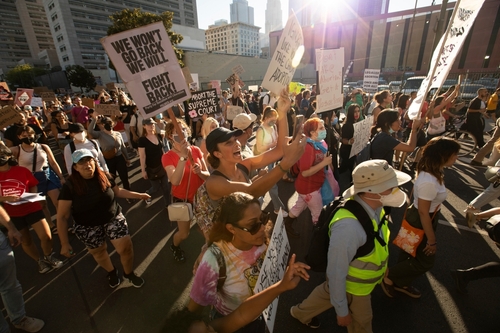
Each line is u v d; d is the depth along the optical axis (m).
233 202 1.32
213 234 1.41
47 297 2.97
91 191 2.54
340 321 1.70
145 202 5.23
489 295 2.71
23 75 81.19
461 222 4.04
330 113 4.30
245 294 1.46
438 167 2.18
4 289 2.37
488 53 44.06
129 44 2.05
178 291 2.98
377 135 3.63
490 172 3.06
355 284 1.78
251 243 1.37
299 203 3.63
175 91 2.29
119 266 3.41
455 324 2.41
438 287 2.82
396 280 2.65
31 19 131.88
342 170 5.68
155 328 2.56
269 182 1.58
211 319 1.56
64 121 7.31
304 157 3.14
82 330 2.56
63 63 99.19
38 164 3.93
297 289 2.91
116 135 5.22
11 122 4.48
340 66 3.63
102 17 95.19
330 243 1.66
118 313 2.72
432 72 3.00
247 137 3.58
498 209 2.50
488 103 10.38
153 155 4.53
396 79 47.22
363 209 1.71
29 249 3.24
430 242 2.30
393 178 1.65
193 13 117.75
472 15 2.59
